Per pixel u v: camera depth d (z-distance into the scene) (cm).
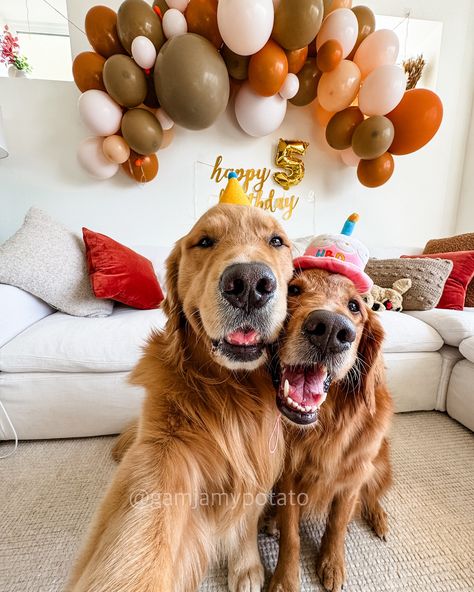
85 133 226
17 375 122
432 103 206
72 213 236
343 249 93
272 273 61
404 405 153
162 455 59
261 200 251
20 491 105
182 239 84
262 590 75
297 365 66
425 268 181
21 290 139
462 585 79
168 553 50
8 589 76
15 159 224
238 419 70
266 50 184
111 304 160
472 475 116
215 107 188
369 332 80
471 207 274
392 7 255
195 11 179
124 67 182
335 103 214
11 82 214
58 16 312
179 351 72
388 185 271
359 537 91
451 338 150
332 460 74
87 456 121
